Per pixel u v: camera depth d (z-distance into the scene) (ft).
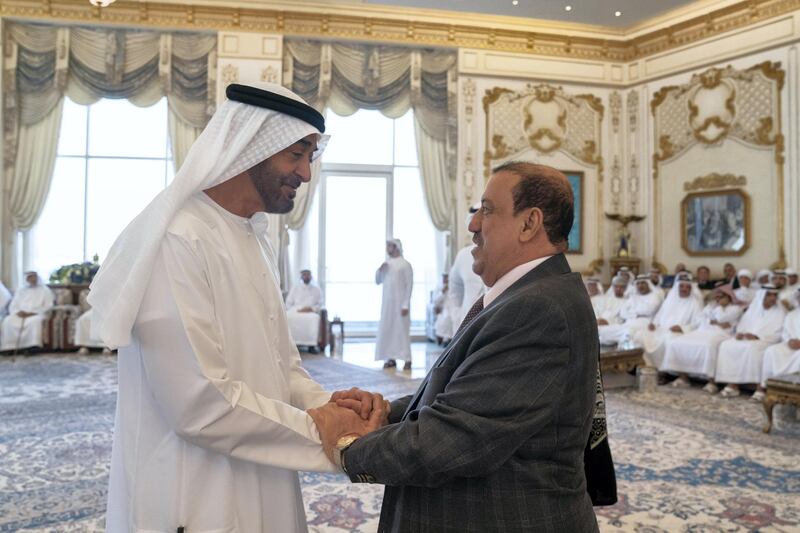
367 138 33.50
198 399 4.19
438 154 31.50
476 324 4.32
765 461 13.14
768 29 27.22
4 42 28.25
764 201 27.32
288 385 5.41
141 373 4.59
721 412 17.89
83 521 9.64
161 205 4.38
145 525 4.49
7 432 14.66
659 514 10.25
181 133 29.73
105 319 4.23
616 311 27.14
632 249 32.22
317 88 30.48
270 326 5.05
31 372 22.63
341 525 9.70
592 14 30.35
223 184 4.88
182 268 4.33
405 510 4.36
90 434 14.52
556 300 4.04
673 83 30.76
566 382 4.02
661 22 30.86
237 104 4.64
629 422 16.53
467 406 3.91
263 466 4.81
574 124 32.27
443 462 3.84
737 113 28.25
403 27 30.60
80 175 30.71
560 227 4.52
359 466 4.22
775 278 23.40
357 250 33.63
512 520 3.98
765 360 19.77
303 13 29.60
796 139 26.35
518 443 3.86
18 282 28.94
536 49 31.83
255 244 5.16
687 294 24.49
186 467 4.46
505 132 31.60
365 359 26.86
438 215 31.48
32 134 28.86
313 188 31.04
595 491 4.83
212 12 29.19
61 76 28.73
